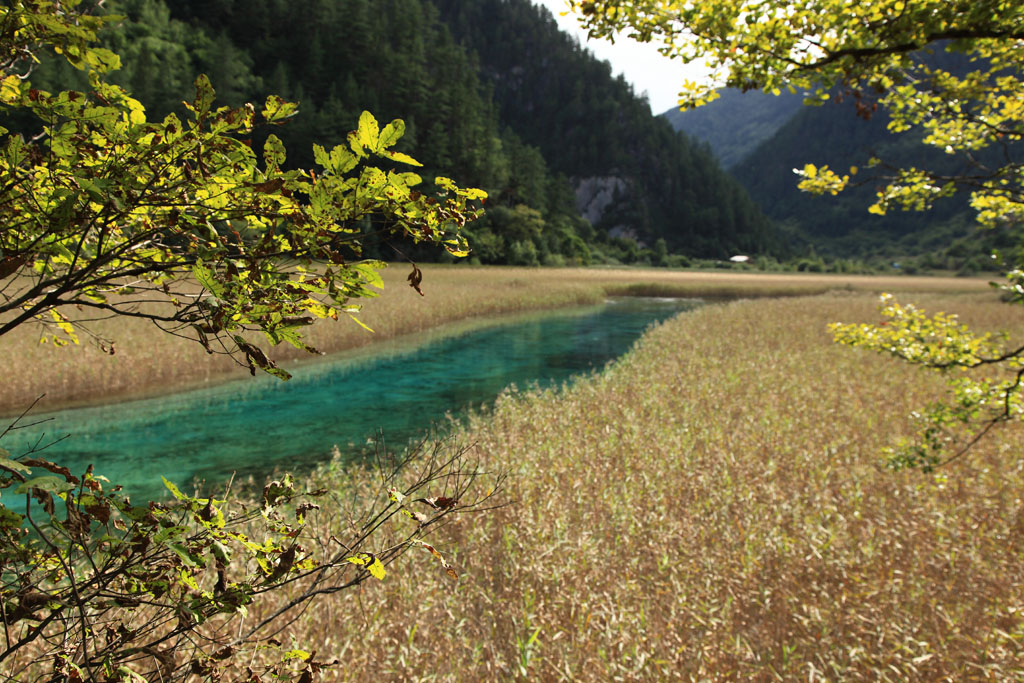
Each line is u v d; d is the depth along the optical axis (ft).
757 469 20.85
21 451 24.81
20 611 3.86
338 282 4.40
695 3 9.89
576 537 15.56
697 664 11.36
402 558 13.73
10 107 3.59
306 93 263.70
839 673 10.94
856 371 43.62
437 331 70.85
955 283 217.56
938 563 14.80
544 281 148.77
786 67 10.48
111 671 4.03
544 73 616.80
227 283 4.11
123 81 180.34
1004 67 10.85
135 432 28.40
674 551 15.25
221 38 258.98
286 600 11.71
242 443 27.12
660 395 34.14
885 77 10.64
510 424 27.20
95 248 4.37
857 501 18.08
